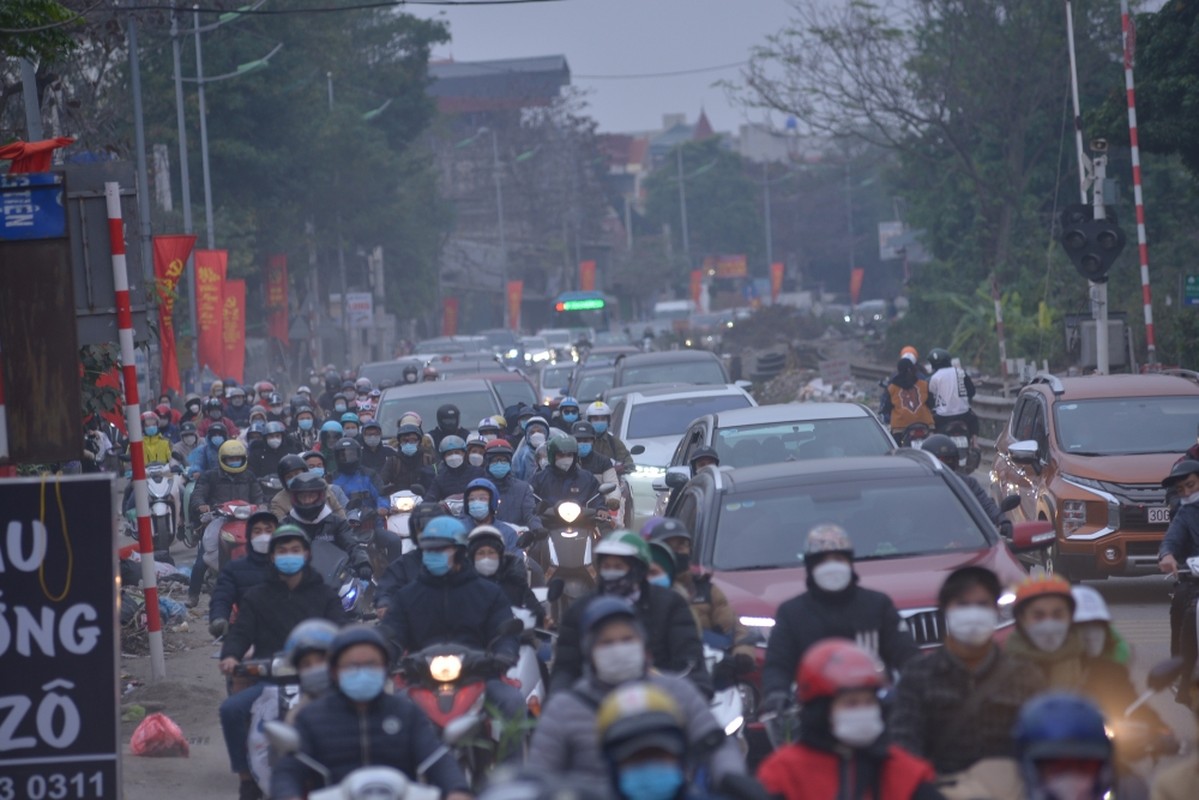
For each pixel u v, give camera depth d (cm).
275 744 2136
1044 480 5206
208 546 5212
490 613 2889
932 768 2003
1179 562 3400
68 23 4559
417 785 2100
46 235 3494
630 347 15288
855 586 2566
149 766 3512
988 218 18138
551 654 3192
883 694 2466
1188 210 16088
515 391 8538
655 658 2570
